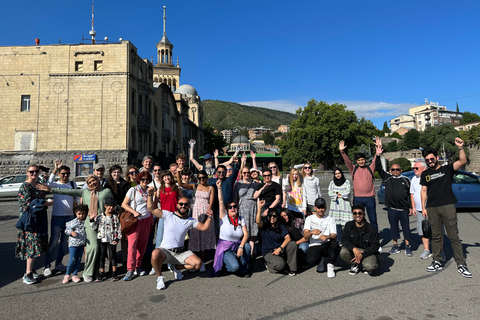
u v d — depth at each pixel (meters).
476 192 11.78
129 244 5.45
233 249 5.63
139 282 5.32
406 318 3.80
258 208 5.99
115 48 30.23
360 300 4.37
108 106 29.72
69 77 29.88
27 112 29.61
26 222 5.18
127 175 6.57
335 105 57.12
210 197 6.17
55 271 5.98
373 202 6.95
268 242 5.86
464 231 8.74
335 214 7.06
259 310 4.10
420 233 6.67
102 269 5.41
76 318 3.94
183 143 51.25
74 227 5.39
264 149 157.62
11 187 20.08
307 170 7.36
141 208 5.69
